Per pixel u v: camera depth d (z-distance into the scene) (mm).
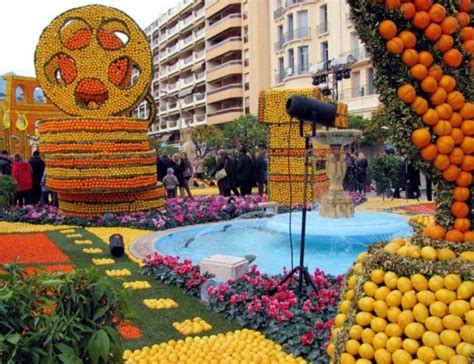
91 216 12633
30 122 31719
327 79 26188
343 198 9883
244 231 10758
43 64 12914
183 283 6371
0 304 2625
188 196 17391
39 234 10938
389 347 2926
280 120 14836
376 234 8828
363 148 27547
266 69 47094
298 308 5027
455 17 3160
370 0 3094
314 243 8922
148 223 11680
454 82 3129
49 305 2809
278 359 4145
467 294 2830
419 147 3188
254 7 47062
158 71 77062
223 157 17141
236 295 5340
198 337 4641
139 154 12602
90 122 12312
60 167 12289
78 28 13086
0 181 13602
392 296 2994
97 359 2807
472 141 3139
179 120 63969
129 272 7246
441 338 2811
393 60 3135
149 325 5043
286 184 14844
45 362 2623
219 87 56656
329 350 3342
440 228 3254
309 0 39719
